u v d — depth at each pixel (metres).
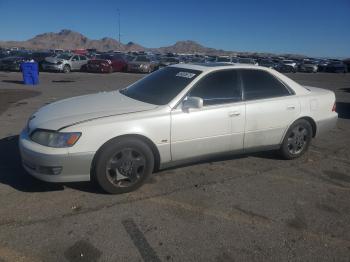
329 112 6.14
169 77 5.22
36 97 12.22
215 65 5.29
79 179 4.19
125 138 4.29
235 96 5.12
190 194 4.52
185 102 4.68
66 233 3.54
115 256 3.25
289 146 5.82
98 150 4.17
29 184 4.55
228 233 3.70
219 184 4.86
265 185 4.91
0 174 4.82
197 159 4.97
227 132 5.02
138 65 30.39
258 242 3.57
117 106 4.63
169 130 4.55
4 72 25.30
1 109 9.46
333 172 5.55
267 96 5.44
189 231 3.70
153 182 4.81
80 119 4.22
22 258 3.16
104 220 3.81
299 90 5.80
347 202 4.54
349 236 3.77
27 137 4.31
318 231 3.83
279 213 4.16
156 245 3.44
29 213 3.87
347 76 36.47
